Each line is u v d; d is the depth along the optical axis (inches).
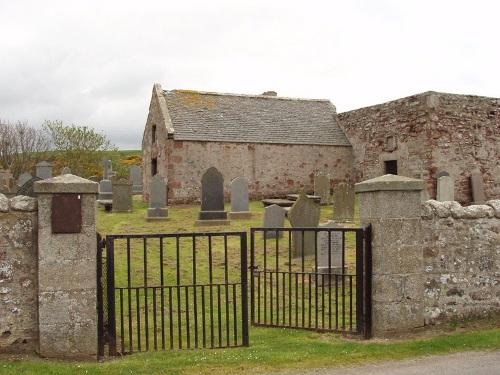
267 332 281.1
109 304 239.8
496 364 223.8
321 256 395.9
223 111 1072.2
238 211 738.2
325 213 772.6
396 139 932.6
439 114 855.7
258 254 493.4
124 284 380.5
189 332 273.1
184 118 1013.2
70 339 229.9
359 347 247.4
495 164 904.9
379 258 262.8
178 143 961.5
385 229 262.8
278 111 1133.1
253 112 1102.4
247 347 252.7
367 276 267.0
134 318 305.3
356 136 1072.2
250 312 317.4
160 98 1036.5
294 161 1048.8
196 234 248.8
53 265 228.8
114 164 1620.3
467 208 286.0
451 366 222.1
